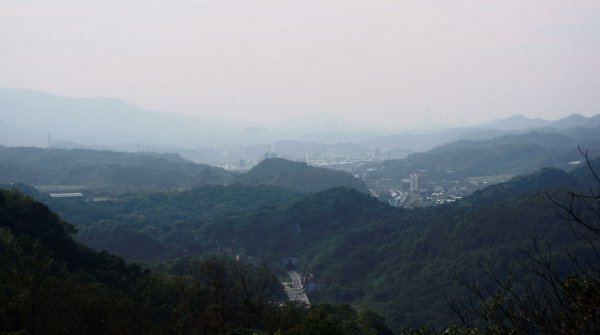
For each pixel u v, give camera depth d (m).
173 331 26.05
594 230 8.15
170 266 50.72
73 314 22.75
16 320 21.34
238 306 27.81
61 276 30.41
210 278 29.72
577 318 8.48
